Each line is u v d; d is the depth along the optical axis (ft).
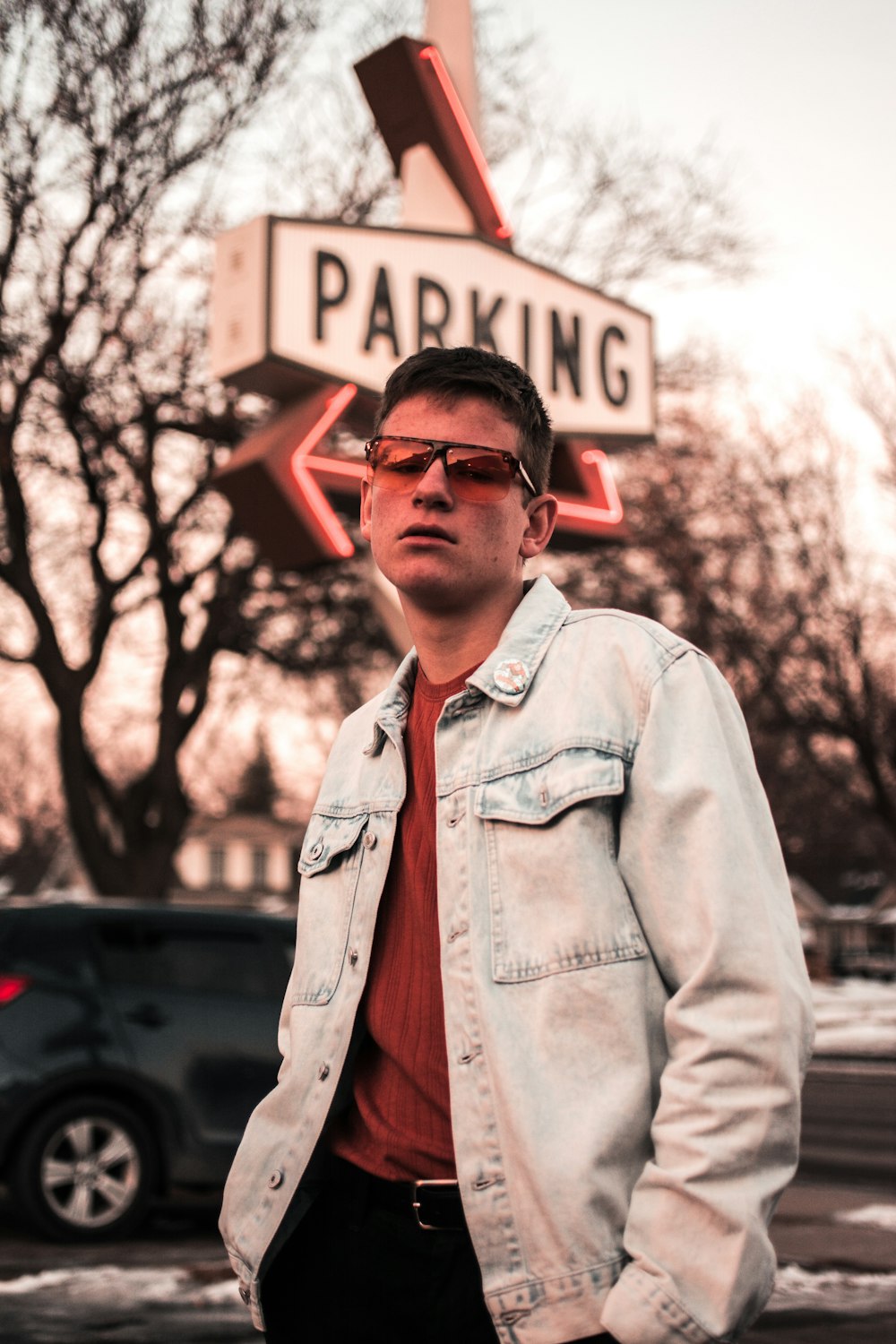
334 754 6.44
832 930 164.86
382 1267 5.26
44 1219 18.85
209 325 55.31
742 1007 4.57
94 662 58.95
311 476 43.47
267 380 43.96
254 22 47.83
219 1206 21.47
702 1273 4.31
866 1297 16.10
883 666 77.87
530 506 6.12
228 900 209.67
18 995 19.45
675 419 73.87
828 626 76.28
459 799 5.38
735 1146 4.39
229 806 212.43
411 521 5.71
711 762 4.98
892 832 78.48
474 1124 4.90
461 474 5.72
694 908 4.76
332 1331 5.43
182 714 70.03
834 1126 32.01
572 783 5.07
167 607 61.26
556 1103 4.74
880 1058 52.60
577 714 5.25
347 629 65.46
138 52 46.80
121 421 55.93
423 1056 5.33
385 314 45.83
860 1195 22.91
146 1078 19.70
